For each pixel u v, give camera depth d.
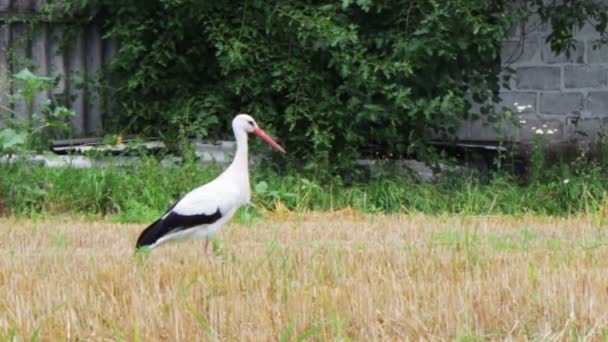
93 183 15.98
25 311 7.21
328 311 6.79
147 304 7.34
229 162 17.19
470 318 7.03
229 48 16.64
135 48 17.33
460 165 18.55
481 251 10.42
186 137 17.11
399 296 7.57
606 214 15.06
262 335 6.68
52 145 18.08
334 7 16.73
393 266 9.55
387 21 17.12
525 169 18.83
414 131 17.30
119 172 16.80
